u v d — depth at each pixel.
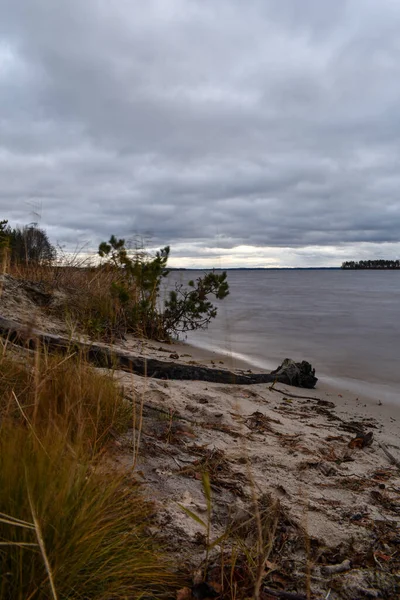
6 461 1.70
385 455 3.52
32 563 1.48
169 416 3.49
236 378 5.51
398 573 2.05
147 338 8.08
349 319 13.01
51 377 2.98
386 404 5.27
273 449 3.30
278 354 8.07
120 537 1.84
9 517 1.44
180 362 6.20
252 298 22.05
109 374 3.89
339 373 6.80
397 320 12.80
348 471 3.10
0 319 4.47
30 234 8.46
